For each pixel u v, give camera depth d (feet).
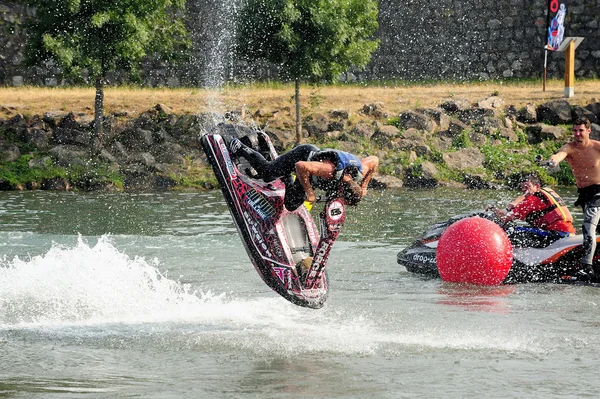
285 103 184.24
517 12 227.40
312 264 52.08
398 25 230.89
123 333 52.19
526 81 221.66
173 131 169.78
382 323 54.54
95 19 154.40
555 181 154.10
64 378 43.50
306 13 163.43
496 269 66.54
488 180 153.28
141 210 118.62
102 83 164.86
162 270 72.54
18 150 160.04
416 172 155.43
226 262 76.48
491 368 44.91
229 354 47.67
